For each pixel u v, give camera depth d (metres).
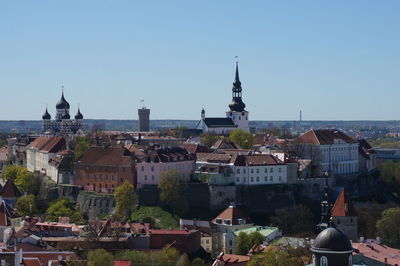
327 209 175.50
